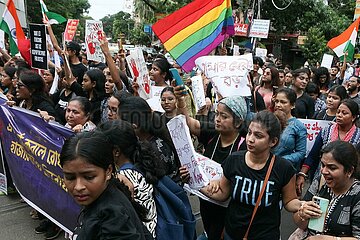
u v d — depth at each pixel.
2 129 4.76
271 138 2.60
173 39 4.86
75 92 5.34
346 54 10.16
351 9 33.56
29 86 4.48
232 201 2.80
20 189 4.66
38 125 4.17
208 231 3.34
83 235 1.72
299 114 5.79
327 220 2.44
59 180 3.99
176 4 22.36
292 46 31.73
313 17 25.78
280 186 2.63
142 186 2.43
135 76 5.23
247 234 2.69
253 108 4.98
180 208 2.65
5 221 4.71
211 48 4.95
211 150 3.42
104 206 1.73
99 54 7.67
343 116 3.95
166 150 3.17
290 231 4.64
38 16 34.59
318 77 7.95
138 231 1.80
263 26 14.89
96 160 1.73
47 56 5.83
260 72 8.46
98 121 5.04
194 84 4.77
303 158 3.98
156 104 5.11
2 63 8.34
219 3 4.96
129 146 2.49
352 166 2.40
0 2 21.64
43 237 4.41
